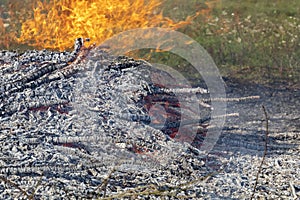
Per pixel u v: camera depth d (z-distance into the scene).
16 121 11.52
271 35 22.47
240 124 15.84
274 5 24.78
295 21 23.39
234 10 24.61
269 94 18.80
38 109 11.91
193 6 24.88
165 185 10.41
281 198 10.51
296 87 19.44
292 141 14.49
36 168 10.17
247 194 10.59
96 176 10.35
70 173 10.26
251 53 21.61
